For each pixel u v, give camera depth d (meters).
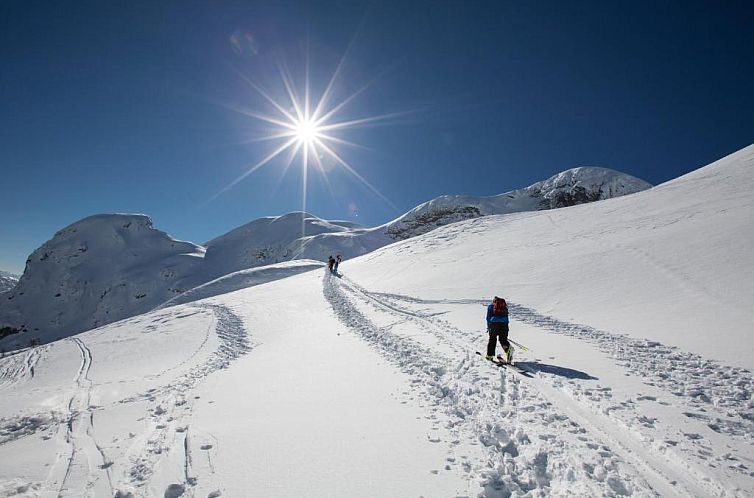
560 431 5.70
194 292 43.62
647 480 4.46
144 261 197.00
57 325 172.50
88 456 5.92
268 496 4.43
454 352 10.42
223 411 7.25
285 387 8.48
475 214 190.38
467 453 5.20
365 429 6.04
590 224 27.27
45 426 7.67
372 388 8.02
